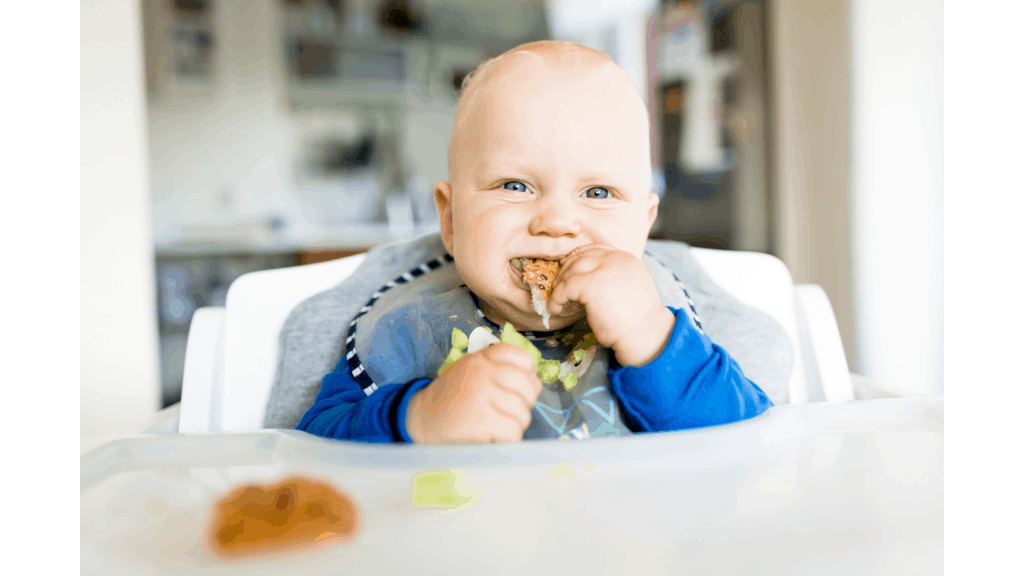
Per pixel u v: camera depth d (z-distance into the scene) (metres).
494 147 0.64
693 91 2.40
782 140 2.09
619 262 0.58
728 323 0.78
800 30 2.04
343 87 2.88
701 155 2.36
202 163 2.63
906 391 0.72
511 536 0.30
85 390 1.80
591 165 0.63
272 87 2.75
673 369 0.56
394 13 2.88
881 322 1.79
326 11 2.80
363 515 0.32
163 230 2.53
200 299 2.48
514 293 0.63
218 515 0.31
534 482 0.35
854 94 1.87
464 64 3.00
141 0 2.35
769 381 0.75
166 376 2.21
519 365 0.49
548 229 0.62
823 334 0.82
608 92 0.65
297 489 0.32
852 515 0.32
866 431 0.44
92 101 1.83
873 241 1.82
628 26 2.65
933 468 0.38
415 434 0.49
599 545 0.29
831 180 1.93
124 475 0.38
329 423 0.58
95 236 1.83
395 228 2.88
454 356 0.57
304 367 0.73
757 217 2.17
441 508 0.32
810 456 0.40
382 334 0.67
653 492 0.34
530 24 2.93
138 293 1.85
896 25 1.76
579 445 0.40
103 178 1.85
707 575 0.27
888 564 0.29
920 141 1.72
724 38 2.27
